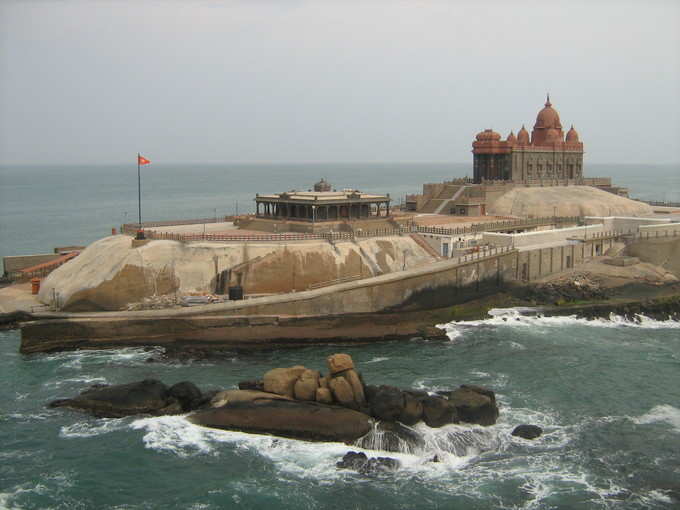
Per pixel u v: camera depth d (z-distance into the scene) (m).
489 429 59.41
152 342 81.44
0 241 173.38
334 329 86.44
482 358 79.31
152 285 89.81
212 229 114.44
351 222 109.06
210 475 52.34
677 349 84.31
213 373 73.06
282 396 61.53
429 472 53.09
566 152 166.50
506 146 153.12
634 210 150.50
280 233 104.75
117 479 51.53
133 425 59.75
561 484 51.31
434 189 150.25
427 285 95.88
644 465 53.88
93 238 179.88
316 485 51.19
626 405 65.50
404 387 69.19
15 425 59.59
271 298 86.25
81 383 69.12
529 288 106.75
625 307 101.19
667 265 118.69
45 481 51.00
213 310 83.12
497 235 113.56
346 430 57.25
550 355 80.69
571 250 116.69
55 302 89.31
